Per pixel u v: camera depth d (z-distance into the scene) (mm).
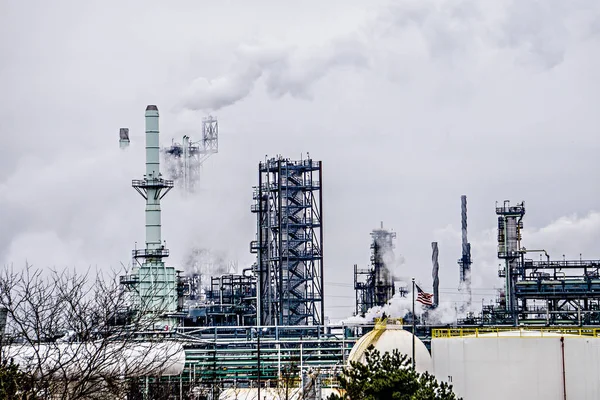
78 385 166625
